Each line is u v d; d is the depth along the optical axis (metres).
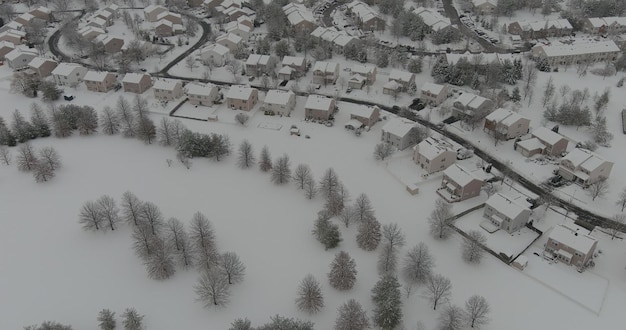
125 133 137.00
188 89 153.75
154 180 120.44
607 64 182.75
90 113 138.88
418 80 174.00
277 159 127.88
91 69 178.50
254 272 95.19
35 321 85.75
